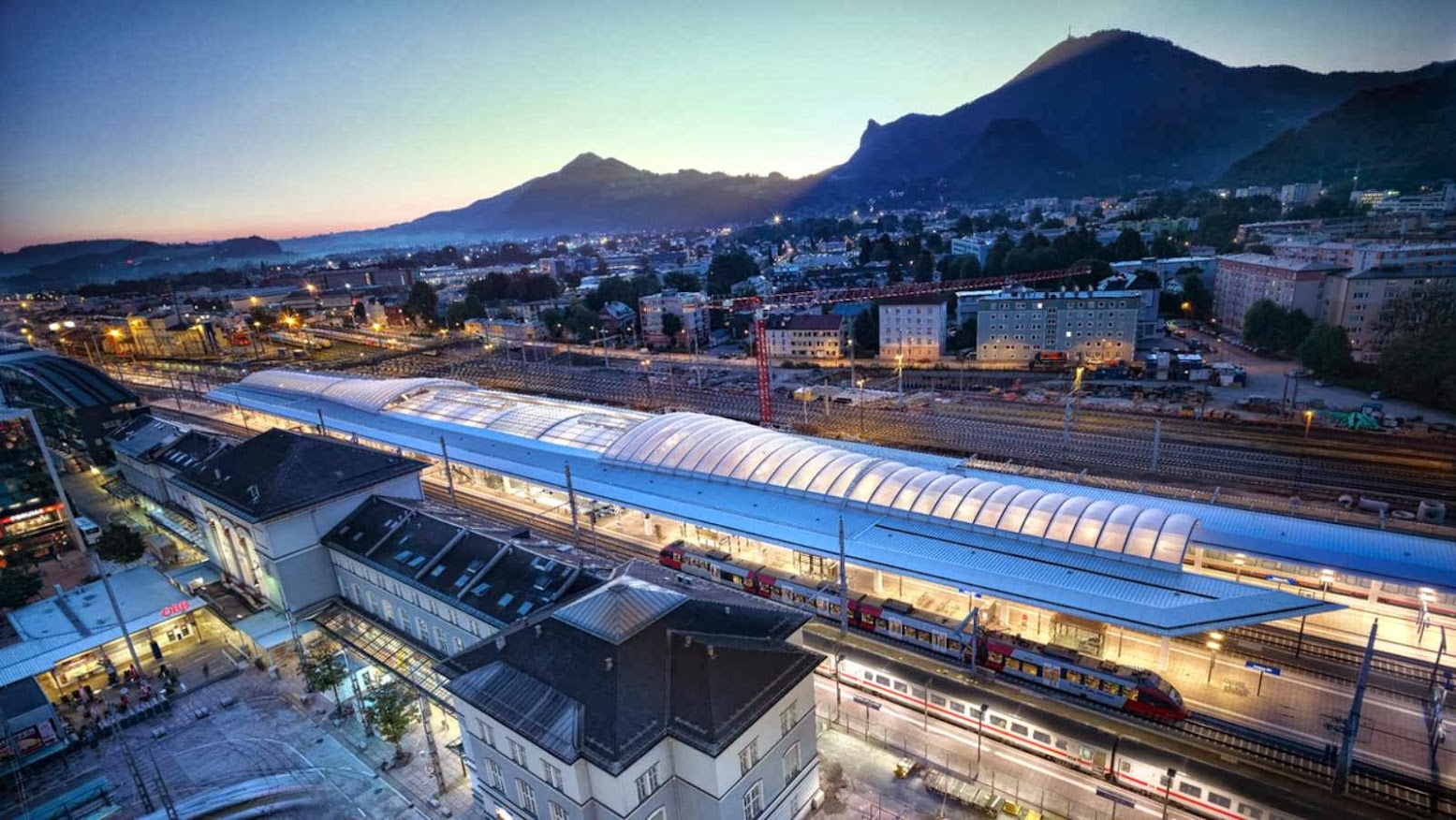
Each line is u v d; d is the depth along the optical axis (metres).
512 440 112.69
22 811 53.84
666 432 99.31
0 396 130.00
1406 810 43.38
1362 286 156.00
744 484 86.12
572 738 39.44
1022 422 130.12
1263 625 64.31
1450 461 102.50
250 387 164.12
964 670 59.56
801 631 66.75
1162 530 62.62
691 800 41.56
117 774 57.09
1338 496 92.44
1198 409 130.25
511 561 60.72
